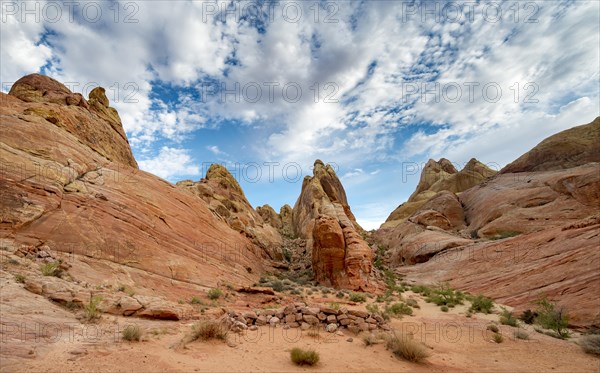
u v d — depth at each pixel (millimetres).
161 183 25812
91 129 25672
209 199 38562
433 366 7551
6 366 5094
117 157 28172
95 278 13477
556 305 13656
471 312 15414
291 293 22094
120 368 5805
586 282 14070
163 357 6711
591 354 8773
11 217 13852
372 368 7121
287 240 53812
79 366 5617
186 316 11594
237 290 20234
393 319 14055
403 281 30766
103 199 18609
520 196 37250
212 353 7422
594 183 29094
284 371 6586
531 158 48406
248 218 43719
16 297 8742
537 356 8617
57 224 15117
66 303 9688
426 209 53469
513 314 14656
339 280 27219
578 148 43469
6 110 19797
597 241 16625
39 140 18766
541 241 22172
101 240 16016
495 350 9250
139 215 19828
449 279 26594
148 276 16234
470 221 45781
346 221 33031
